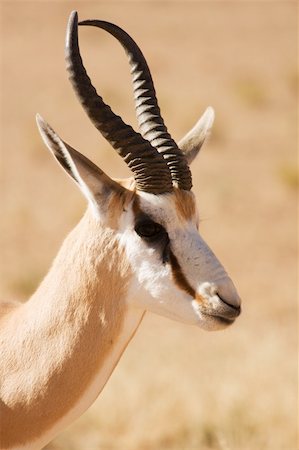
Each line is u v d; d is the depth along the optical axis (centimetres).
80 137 6681
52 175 5841
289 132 6819
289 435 2678
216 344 3341
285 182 5569
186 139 1720
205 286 1480
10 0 10581
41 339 1527
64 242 1568
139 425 2761
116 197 1505
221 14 10381
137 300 1514
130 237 1502
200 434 2733
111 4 10731
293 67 8525
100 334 1516
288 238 4803
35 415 1511
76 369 1514
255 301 3947
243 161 6122
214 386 2905
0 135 6662
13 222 4978
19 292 4084
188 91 7969
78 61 1497
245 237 4797
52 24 9875
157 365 3077
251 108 7469
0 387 1520
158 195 1504
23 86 7925
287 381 2931
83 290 1520
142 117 1584
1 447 1519
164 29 9812
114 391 2847
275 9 10519
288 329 3594
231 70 8588
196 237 1507
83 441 2719
